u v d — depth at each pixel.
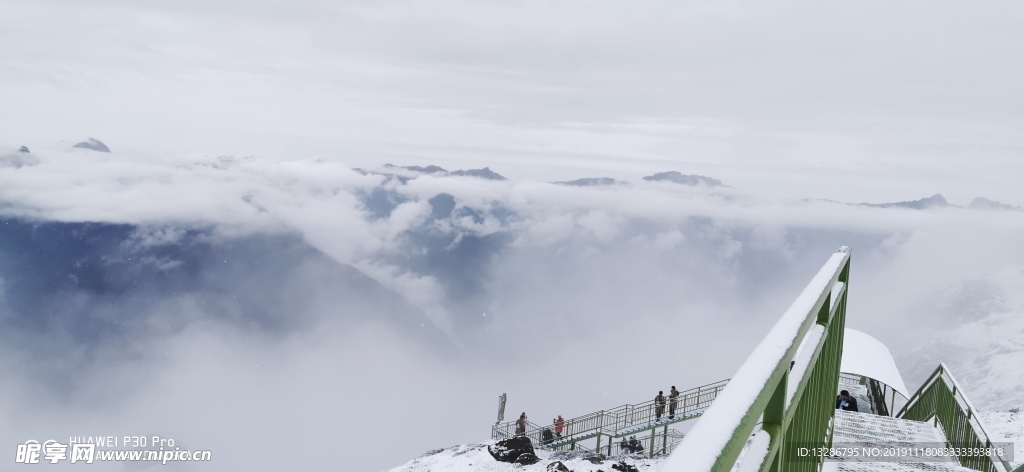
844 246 4.16
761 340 1.87
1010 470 6.76
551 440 29.33
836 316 4.18
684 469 1.09
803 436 2.88
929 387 11.40
